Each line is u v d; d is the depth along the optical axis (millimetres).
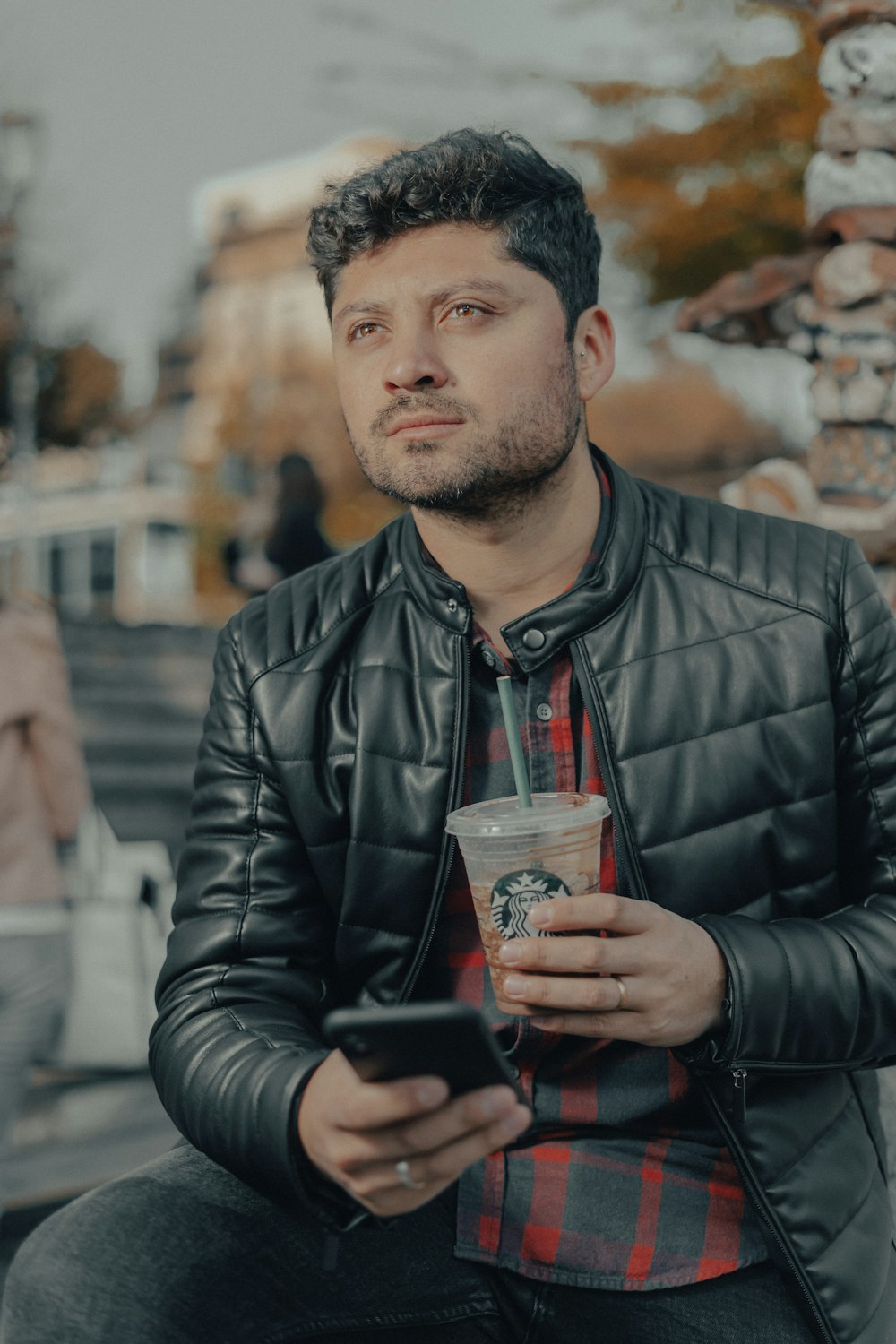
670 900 1589
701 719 1619
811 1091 1575
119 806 5910
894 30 2426
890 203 2457
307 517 6375
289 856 1735
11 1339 1446
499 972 1389
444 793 1648
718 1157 1603
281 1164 1350
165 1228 1494
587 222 1678
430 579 1699
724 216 7031
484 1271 1620
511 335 1556
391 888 1662
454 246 1558
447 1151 1199
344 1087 1229
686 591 1676
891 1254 1620
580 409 1677
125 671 7570
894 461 2463
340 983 1743
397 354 1547
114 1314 1396
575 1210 1580
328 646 1741
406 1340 1561
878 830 1653
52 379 9531
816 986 1454
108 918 5027
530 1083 1611
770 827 1608
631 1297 1559
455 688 1669
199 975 1675
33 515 9617
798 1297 1502
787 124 6820
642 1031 1378
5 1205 3838
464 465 1556
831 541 1719
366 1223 1372
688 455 8398
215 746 1782
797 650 1633
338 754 1710
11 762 3180
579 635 1651
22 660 3201
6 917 3127
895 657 1662
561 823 1352
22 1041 3143
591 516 1719
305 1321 1475
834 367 2473
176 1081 1544
